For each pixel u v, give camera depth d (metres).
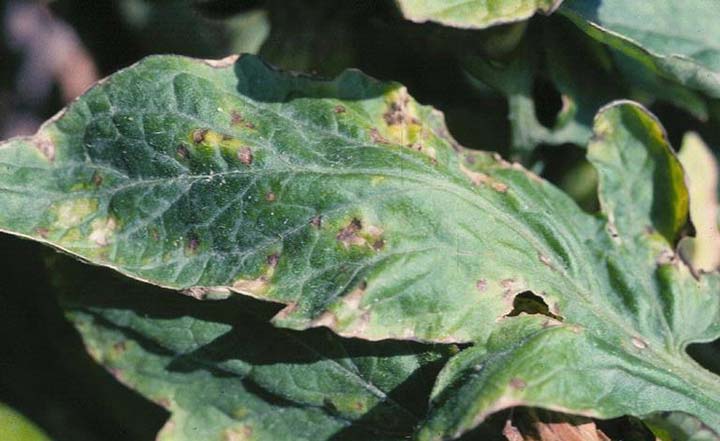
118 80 0.24
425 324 0.23
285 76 0.24
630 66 0.26
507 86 0.26
